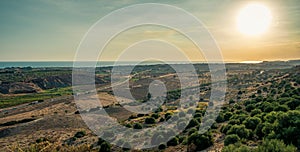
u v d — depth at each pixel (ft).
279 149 46.78
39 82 515.09
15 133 161.07
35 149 77.97
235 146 52.44
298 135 54.34
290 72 307.37
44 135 146.82
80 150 88.48
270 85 228.43
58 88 503.61
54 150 78.89
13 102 335.06
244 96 196.03
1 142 137.59
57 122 177.27
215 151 65.98
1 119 225.56
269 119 73.82
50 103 296.71
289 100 106.42
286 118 60.34
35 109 271.69
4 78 547.08
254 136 70.85
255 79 306.55
